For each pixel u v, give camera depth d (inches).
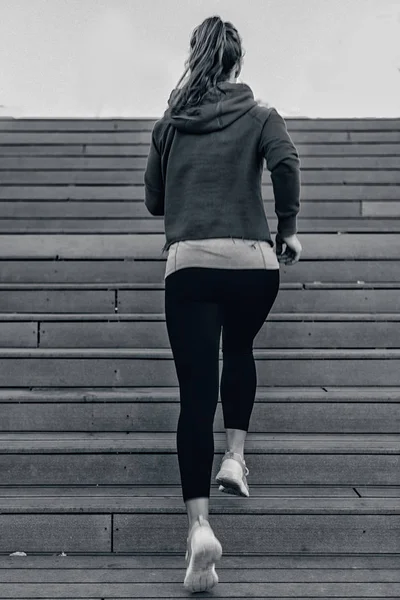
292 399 121.0
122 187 208.5
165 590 91.1
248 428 113.6
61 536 102.4
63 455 112.0
